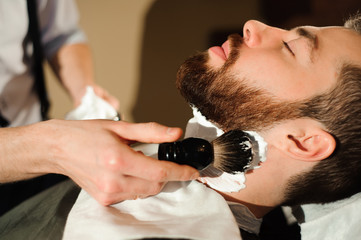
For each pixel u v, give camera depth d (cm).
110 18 156
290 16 159
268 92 60
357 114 60
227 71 62
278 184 64
